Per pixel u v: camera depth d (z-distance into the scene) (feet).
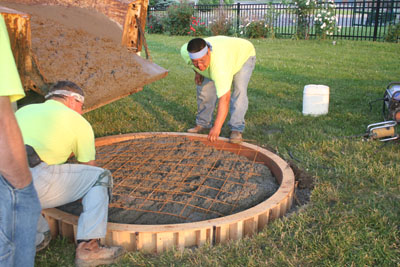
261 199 10.99
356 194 11.14
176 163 13.03
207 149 14.17
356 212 10.03
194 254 8.49
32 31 10.65
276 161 12.57
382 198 10.77
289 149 14.75
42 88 9.93
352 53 40.40
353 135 15.76
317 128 16.94
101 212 8.10
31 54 9.45
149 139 15.12
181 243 8.73
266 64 34.45
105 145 14.64
